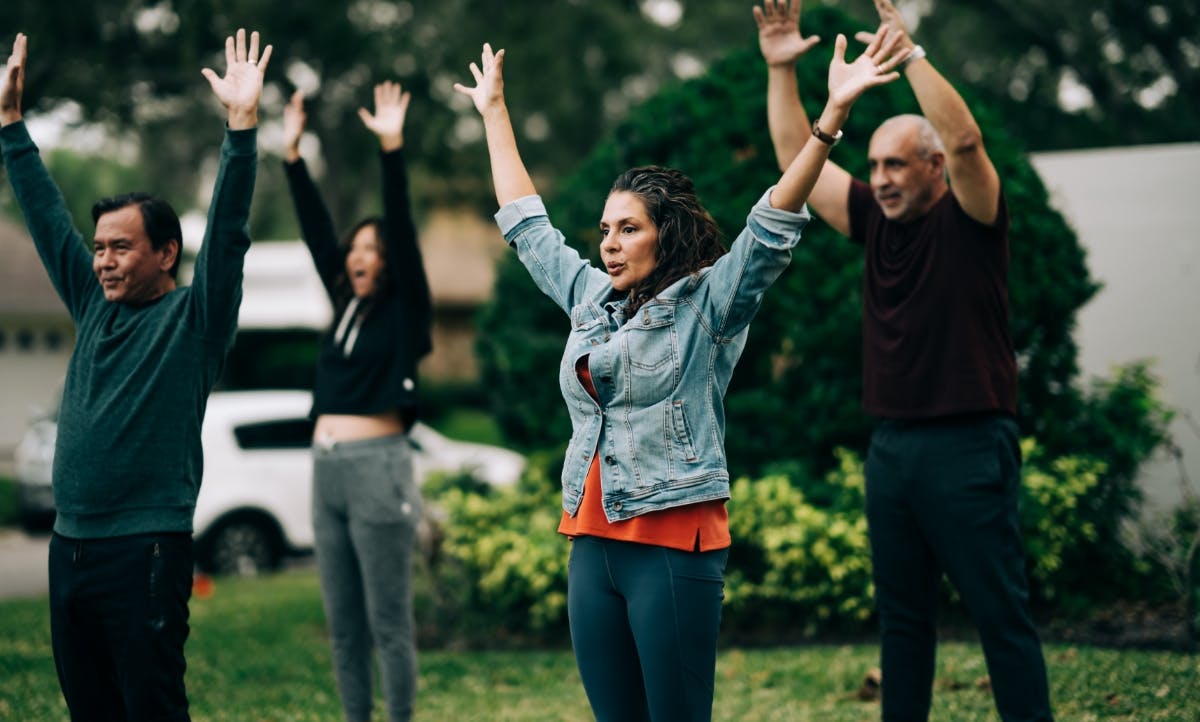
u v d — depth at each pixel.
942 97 3.33
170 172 24.72
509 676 5.50
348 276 4.46
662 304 2.75
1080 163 7.24
